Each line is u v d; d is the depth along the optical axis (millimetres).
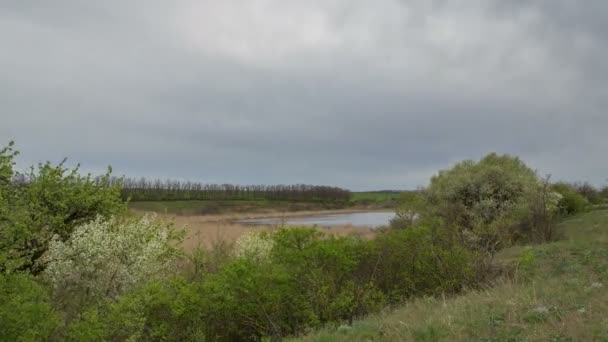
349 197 124062
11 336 8289
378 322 8180
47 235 13883
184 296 10117
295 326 10086
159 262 13867
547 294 8320
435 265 11680
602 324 6375
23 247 13328
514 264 12117
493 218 22812
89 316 9539
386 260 11727
